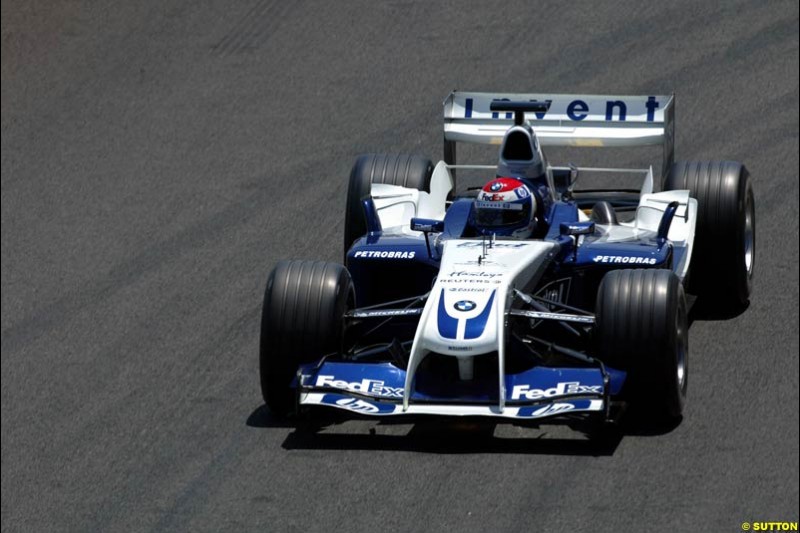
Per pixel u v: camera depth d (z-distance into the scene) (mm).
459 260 30344
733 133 47719
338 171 46812
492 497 26531
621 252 31531
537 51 55156
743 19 56375
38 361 34969
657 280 28641
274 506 26734
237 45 57469
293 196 45125
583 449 28312
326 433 29766
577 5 58844
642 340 28141
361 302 32594
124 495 27719
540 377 28406
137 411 31703
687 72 52469
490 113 38969
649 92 51156
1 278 40500
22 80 55688
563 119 38375
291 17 59625
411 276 33406
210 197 45500
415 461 28156
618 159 47375
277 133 50156
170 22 59656
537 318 29031
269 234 42469
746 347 33438
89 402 32375
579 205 39312
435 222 31500
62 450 29938
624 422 29562
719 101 50156
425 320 28516
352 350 31484
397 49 56250
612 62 53719
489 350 27859
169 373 33719
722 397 30625
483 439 29000
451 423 29891
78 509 27234
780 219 41406
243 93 53531
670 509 25922
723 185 35906
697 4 58000
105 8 61312
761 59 53000
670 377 28297
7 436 30719
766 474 27125
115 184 47000
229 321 36688
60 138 50875
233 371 33594
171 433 30406
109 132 51094
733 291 36031
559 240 31797
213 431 30297
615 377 28281
